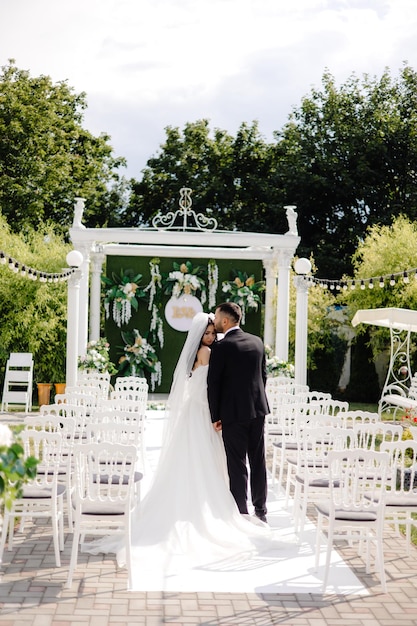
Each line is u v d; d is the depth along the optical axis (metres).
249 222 24.30
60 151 25.36
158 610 4.66
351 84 25.50
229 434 6.37
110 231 13.85
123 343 16.72
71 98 26.69
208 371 6.39
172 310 16.73
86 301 13.98
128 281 16.50
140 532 6.01
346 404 8.13
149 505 6.21
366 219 24.27
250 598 4.92
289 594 5.02
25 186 23.92
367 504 5.69
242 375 6.39
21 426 3.21
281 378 12.09
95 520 5.11
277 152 25.92
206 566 5.54
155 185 25.86
